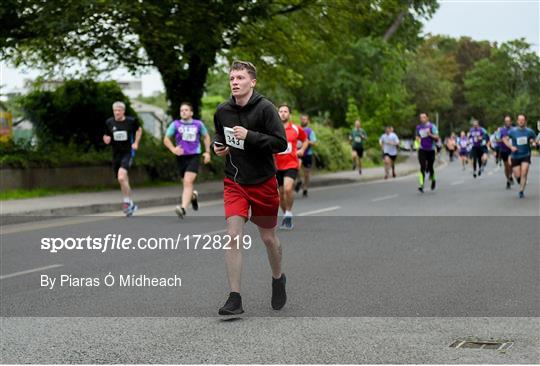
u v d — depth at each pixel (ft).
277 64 120.57
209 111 154.30
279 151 26.84
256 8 100.17
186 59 98.27
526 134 78.28
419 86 315.17
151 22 88.48
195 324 26.61
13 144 93.04
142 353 23.12
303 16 115.34
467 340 24.11
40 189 87.10
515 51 317.83
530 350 22.90
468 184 104.99
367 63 203.92
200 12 90.74
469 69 416.67
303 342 24.02
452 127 429.79
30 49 99.71
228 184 27.45
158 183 104.17
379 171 156.04
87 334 25.52
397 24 150.61
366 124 207.72
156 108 193.77
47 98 107.24
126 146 65.31
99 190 91.71
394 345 23.57
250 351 23.09
